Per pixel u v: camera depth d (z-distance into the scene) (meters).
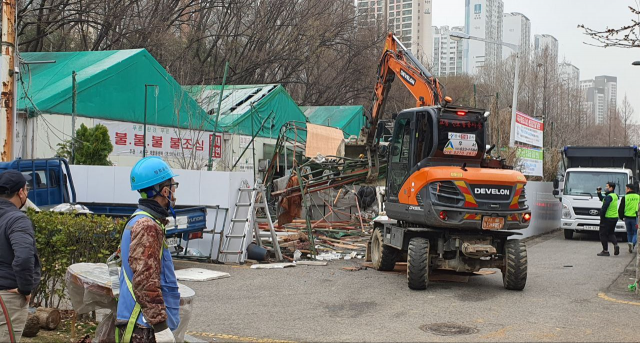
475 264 11.48
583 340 7.64
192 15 41.94
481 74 61.25
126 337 4.19
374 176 17.06
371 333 7.97
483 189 11.08
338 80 46.59
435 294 10.78
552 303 10.05
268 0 41.84
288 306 9.66
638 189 21.91
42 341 6.70
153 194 4.41
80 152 17.42
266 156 27.33
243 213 14.51
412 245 11.08
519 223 11.23
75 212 8.00
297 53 42.66
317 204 21.67
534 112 44.78
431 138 11.80
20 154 17.41
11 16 11.62
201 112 23.80
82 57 22.12
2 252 4.90
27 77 20.73
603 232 16.97
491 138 25.94
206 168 22.59
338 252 16.30
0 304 4.81
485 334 7.94
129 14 34.81
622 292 11.12
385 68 16.42
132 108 20.83
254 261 14.39
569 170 22.38
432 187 11.20
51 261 7.56
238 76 41.72
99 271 5.52
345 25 45.69
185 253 13.88
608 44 9.56
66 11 32.41
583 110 61.81
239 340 7.61
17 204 5.14
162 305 4.11
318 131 23.12
